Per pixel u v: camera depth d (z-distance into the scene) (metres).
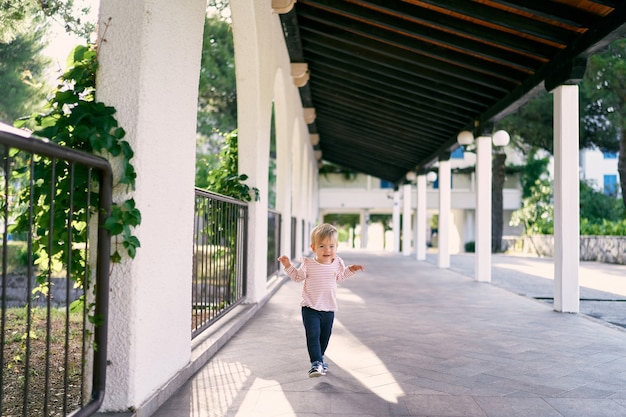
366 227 29.09
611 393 2.98
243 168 5.86
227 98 17.47
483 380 3.21
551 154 20.97
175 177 2.91
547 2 5.06
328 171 28.86
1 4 8.88
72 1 9.42
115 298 2.43
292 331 4.61
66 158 1.92
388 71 8.59
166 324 2.82
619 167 18.09
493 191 25.69
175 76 2.87
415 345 4.17
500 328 4.96
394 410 2.65
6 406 2.55
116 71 2.49
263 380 3.13
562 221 6.05
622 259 16.67
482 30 6.03
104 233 2.32
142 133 2.48
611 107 15.60
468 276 10.56
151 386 2.62
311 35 8.15
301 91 11.22
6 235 1.65
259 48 5.77
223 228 4.84
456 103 9.21
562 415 2.62
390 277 10.23
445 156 12.75
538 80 6.50
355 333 4.62
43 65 9.72
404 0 5.94
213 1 16.50
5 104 9.40
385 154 16.69
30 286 1.81
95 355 2.34
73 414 2.10
